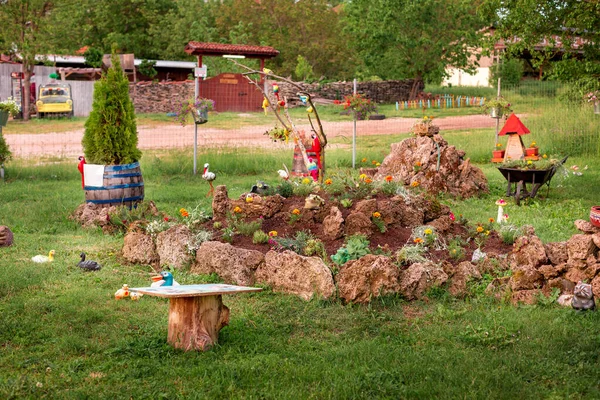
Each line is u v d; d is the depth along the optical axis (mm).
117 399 5590
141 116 38750
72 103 40000
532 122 24469
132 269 9797
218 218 10383
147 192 16547
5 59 43594
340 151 23344
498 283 8328
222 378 5922
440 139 16188
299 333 7297
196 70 38156
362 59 49250
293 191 10609
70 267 9797
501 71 45750
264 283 8703
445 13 45312
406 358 6398
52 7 40406
